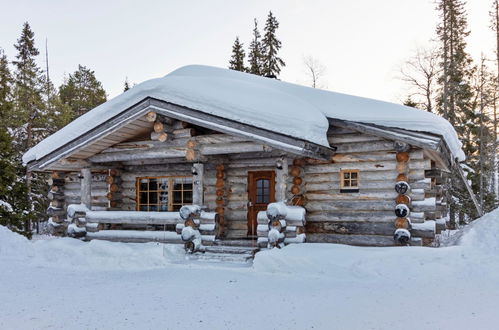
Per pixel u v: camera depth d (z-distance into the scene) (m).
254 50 33.09
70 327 4.67
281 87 11.74
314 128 8.57
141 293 6.31
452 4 24.17
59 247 9.79
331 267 7.47
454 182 21.91
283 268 7.75
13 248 10.15
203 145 9.54
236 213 10.88
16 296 6.26
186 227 9.43
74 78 36.34
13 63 30.86
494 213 9.23
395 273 7.05
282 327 4.54
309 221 9.73
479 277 6.70
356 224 9.30
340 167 9.54
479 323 4.39
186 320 4.87
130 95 9.68
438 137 8.48
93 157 10.88
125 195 11.98
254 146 8.98
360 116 9.19
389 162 9.08
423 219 8.61
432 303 5.33
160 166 11.59
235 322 4.76
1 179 15.09
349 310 5.12
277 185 9.06
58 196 12.38
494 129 26.17
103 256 9.16
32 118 24.12
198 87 9.46
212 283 6.96
